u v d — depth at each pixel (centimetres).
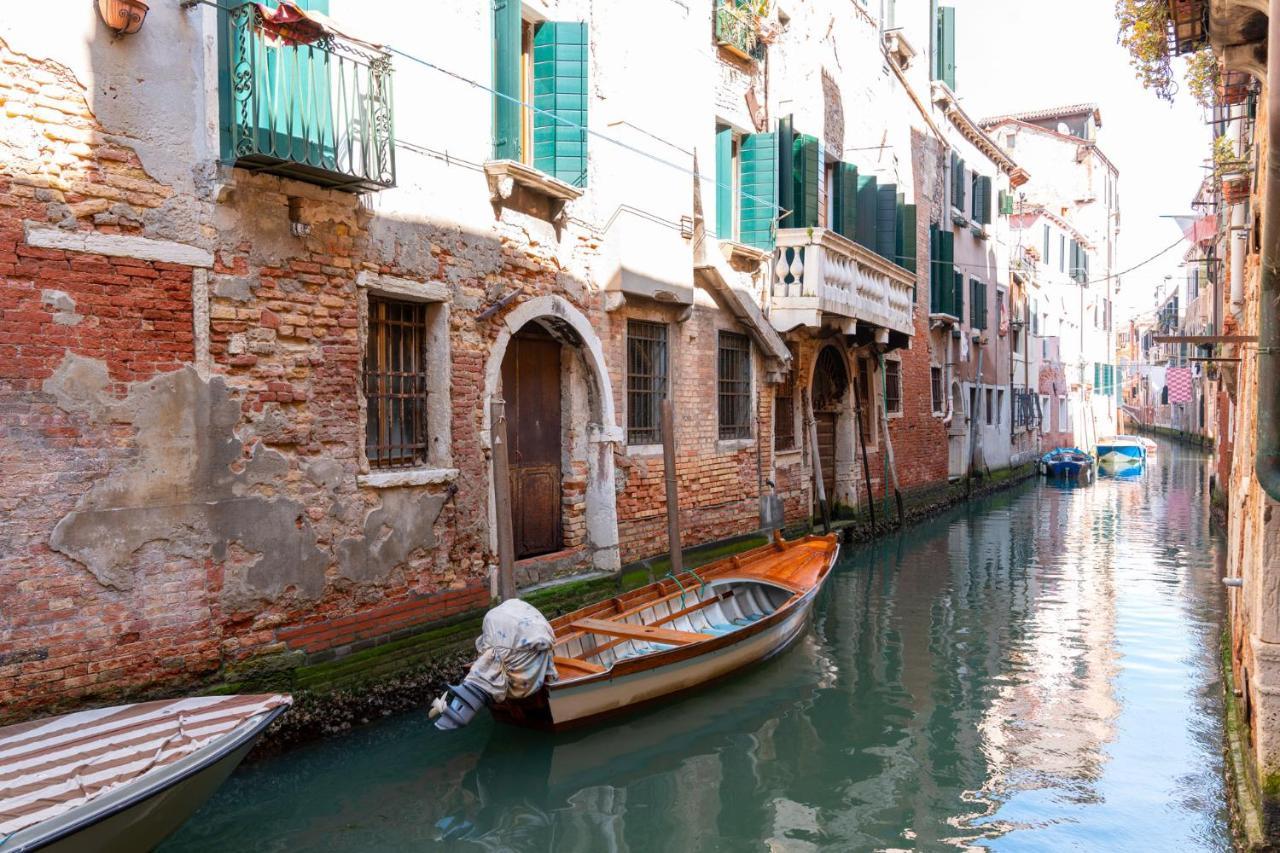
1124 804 621
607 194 1016
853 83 1712
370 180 661
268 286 647
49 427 535
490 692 657
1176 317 4500
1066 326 3978
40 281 532
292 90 621
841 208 1630
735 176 1379
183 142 599
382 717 718
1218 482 2069
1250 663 604
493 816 597
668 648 812
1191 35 730
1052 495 2727
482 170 840
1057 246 3797
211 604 611
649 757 700
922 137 2120
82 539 547
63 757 466
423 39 775
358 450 711
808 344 1541
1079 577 1441
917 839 573
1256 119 712
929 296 2189
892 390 1972
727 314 1289
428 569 774
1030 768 686
